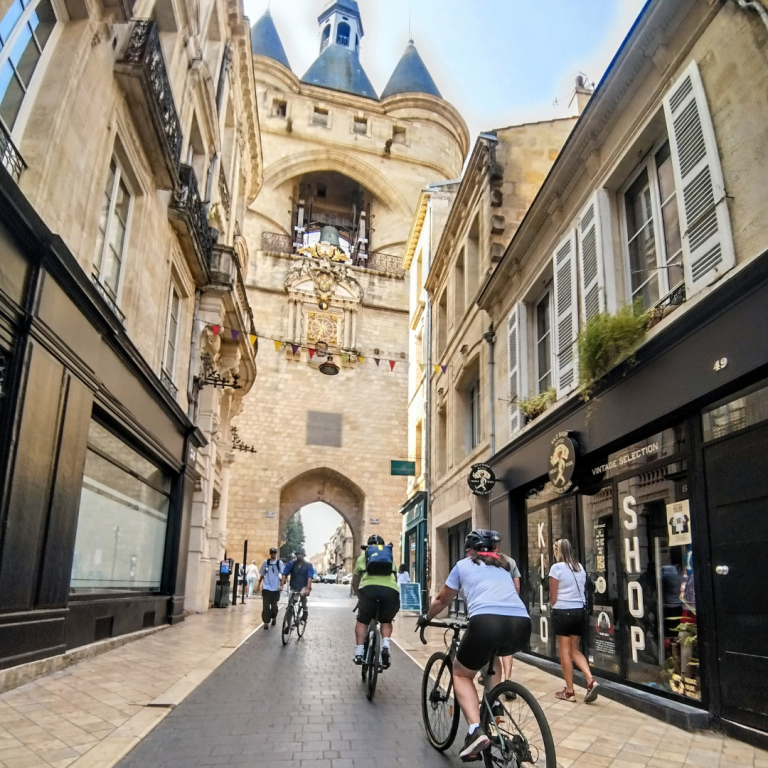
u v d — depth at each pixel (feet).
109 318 25.07
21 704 16.55
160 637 32.27
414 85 145.18
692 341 18.21
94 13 23.49
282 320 113.39
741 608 15.47
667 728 16.16
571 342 28.17
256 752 13.50
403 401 114.52
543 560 29.99
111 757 12.65
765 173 16.38
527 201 42.65
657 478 20.36
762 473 15.17
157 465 36.96
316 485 112.68
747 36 17.56
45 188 20.68
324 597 89.51
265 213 124.47
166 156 31.83
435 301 61.05
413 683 22.02
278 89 129.59
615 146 25.27
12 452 18.26
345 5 186.70
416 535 65.72
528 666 27.35
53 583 21.20
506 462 35.63
